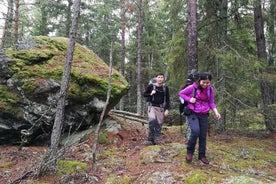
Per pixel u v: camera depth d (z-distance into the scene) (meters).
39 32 25.92
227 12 10.88
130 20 26.56
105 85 9.20
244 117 9.99
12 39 18.94
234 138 9.64
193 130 6.26
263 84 11.01
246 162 7.05
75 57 10.02
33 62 9.30
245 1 10.30
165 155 7.02
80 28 27.42
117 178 6.32
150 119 8.04
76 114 9.12
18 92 8.84
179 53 10.92
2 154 8.14
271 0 11.60
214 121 10.40
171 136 9.67
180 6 10.91
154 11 25.67
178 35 11.01
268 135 10.57
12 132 8.84
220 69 10.26
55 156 6.86
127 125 10.01
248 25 11.20
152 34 27.00
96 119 9.54
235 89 10.28
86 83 9.17
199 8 10.91
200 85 6.14
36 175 6.62
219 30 10.67
